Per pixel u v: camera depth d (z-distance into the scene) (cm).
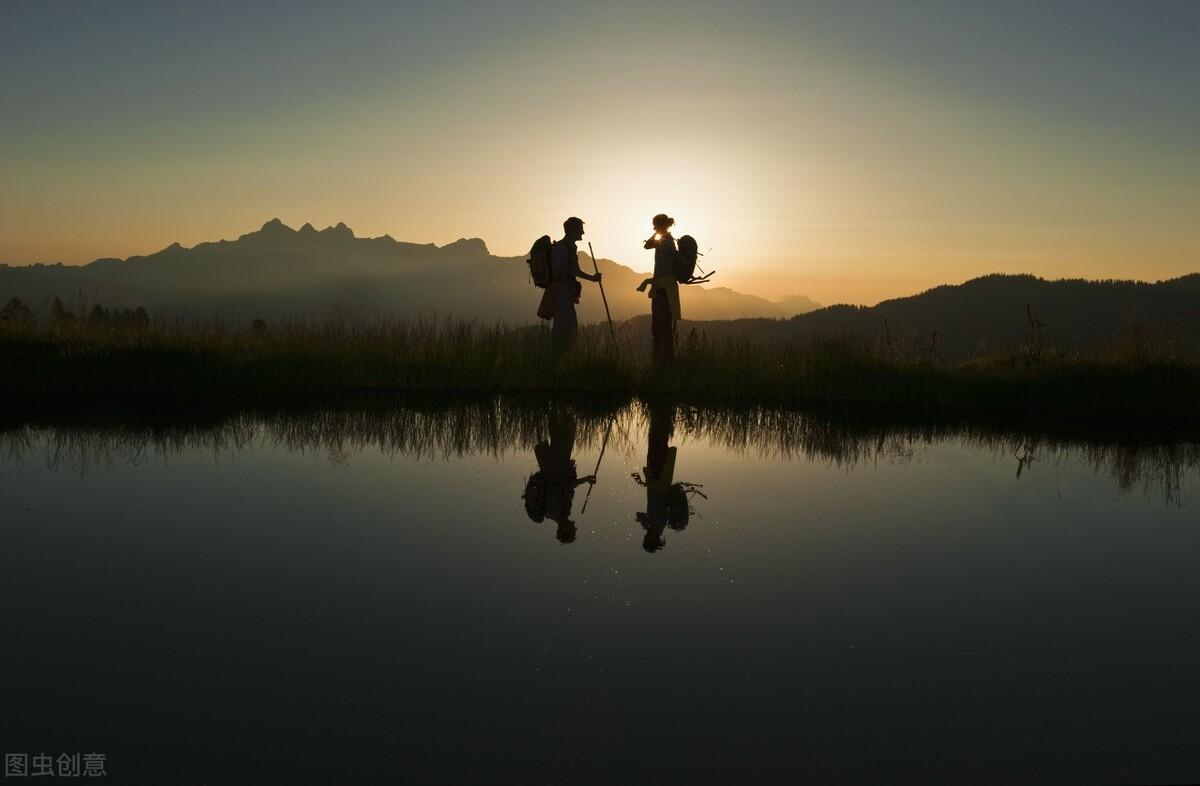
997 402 1021
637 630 307
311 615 317
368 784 205
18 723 233
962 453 717
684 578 369
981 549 423
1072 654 292
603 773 211
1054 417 948
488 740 227
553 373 1141
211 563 379
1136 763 220
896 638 304
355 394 1042
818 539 438
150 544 407
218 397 981
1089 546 432
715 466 642
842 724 240
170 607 323
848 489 565
